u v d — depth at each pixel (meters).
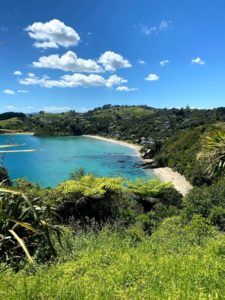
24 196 4.23
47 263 6.55
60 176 71.56
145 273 5.88
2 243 5.61
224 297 4.66
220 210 16.84
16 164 86.69
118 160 98.06
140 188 26.20
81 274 6.14
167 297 4.73
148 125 179.88
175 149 86.81
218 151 14.41
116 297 4.77
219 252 7.93
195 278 5.64
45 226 5.52
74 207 18.33
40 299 4.58
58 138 179.62
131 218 17.09
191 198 20.59
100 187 19.12
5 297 4.47
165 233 11.45
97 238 10.30
